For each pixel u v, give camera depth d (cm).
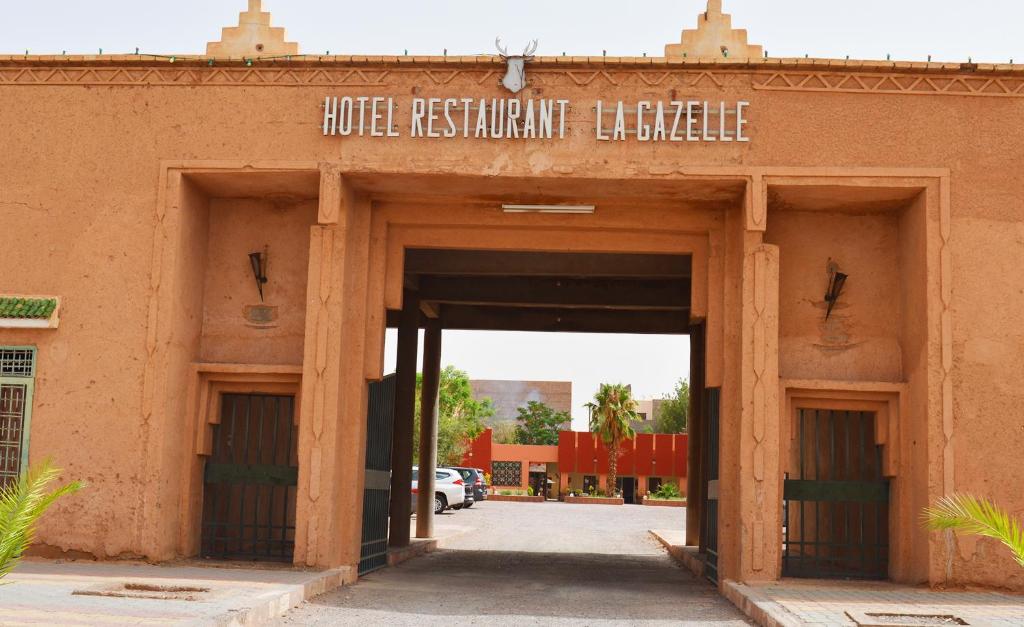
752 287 1240
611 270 1719
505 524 3147
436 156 1259
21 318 1267
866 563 1472
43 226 1291
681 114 1253
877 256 1326
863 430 1356
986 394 1198
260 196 1364
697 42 1293
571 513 3947
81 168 1295
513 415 8812
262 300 1355
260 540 1382
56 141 1302
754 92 1252
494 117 1256
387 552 1628
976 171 1230
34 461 1255
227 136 1281
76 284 1280
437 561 1773
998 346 1205
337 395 1247
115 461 1248
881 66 1240
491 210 1374
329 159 1266
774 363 1226
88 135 1299
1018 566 1167
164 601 912
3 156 1304
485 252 1733
